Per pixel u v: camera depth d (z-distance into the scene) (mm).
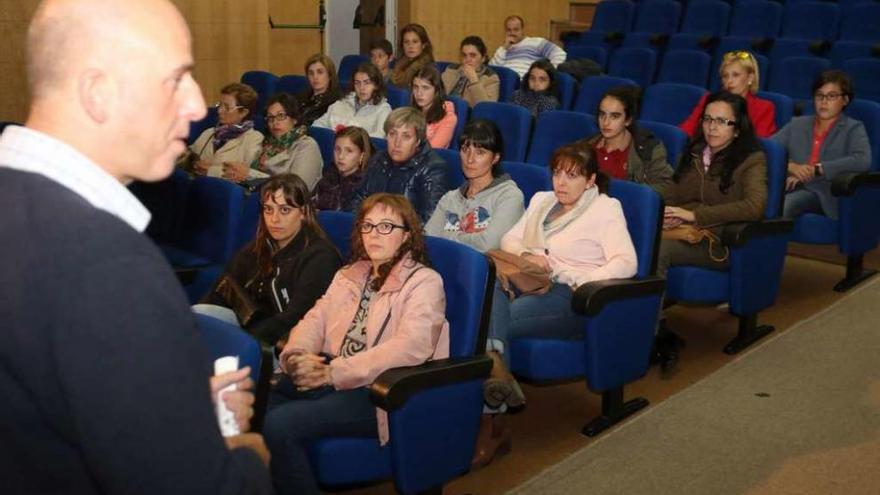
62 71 834
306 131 4340
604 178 3021
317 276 2604
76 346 754
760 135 4477
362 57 6750
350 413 2104
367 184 3613
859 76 5445
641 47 6977
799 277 4344
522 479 2533
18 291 777
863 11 6605
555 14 9500
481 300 2225
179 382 794
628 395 3084
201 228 3361
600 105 3781
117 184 866
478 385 2197
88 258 774
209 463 809
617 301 2682
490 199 3166
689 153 3664
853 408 2955
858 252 4031
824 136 4188
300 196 2645
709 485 2480
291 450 2041
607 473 2562
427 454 2119
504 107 4457
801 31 6859
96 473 784
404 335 2158
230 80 7387
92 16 834
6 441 815
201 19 7098
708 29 7383
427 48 6242
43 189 812
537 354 2695
